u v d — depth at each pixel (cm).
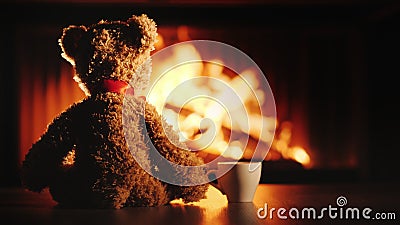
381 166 274
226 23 262
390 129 274
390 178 273
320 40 279
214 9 260
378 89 275
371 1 255
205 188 104
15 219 85
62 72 272
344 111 282
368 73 274
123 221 82
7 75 261
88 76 104
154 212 93
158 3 254
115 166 96
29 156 101
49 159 100
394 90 273
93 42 103
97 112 99
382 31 271
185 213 92
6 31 259
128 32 104
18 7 256
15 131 262
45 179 101
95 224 80
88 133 98
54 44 271
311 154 278
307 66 277
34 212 93
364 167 274
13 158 261
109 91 102
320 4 263
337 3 260
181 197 103
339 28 269
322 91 280
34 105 270
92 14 257
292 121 276
